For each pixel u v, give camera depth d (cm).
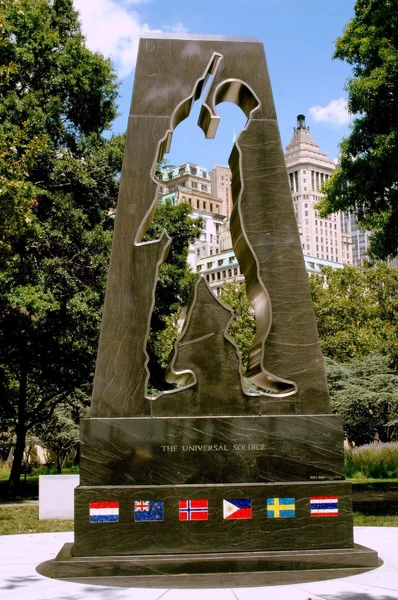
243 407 757
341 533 729
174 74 824
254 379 823
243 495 725
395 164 1505
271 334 782
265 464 741
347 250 12781
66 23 2117
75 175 1931
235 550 713
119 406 746
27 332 2011
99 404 746
